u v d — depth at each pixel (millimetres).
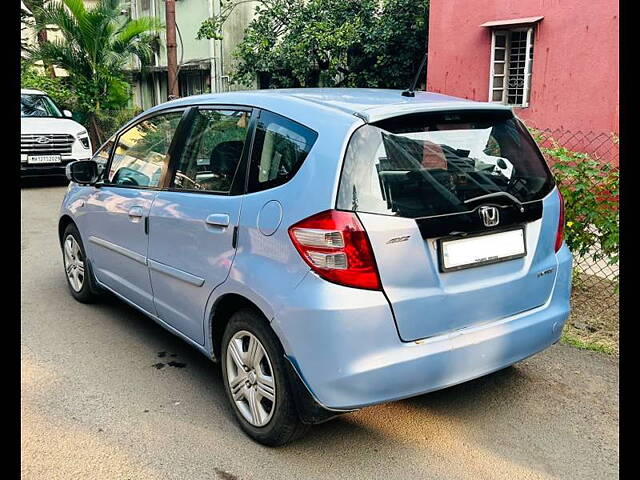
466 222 2859
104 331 4688
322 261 2670
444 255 2812
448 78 11047
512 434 3229
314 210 2736
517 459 3010
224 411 3469
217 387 3766
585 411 3449
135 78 21250
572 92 9484
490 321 3000
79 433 3234
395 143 2844
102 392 3693
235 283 3068
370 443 3143
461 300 2859
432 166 2895
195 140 3756
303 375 2746
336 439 3178
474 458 3016
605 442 3146
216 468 2936
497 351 2984
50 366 4059
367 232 2641
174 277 3691
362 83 12938
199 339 3580
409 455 3041
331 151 2787
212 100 3764
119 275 4512
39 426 3299
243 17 16422
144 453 3057
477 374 2951
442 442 3154
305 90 3600
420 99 3240
